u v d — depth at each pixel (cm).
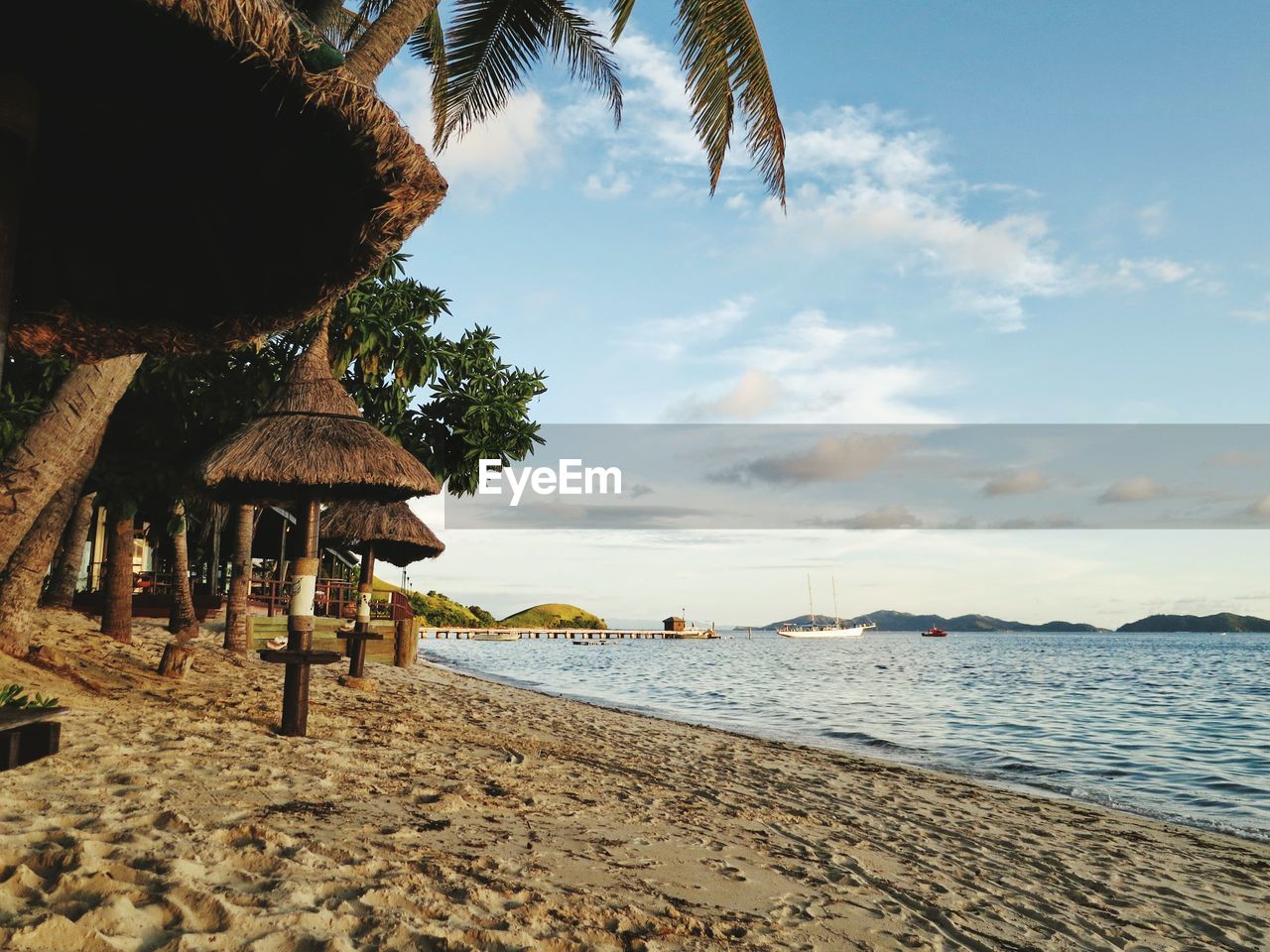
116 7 222
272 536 2292
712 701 2680
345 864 379
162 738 639
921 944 429
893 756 1548
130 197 328
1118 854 782
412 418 1339
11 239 231
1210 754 1709
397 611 2073
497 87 1121
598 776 803
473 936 317
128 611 1290
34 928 251
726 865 523
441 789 607
